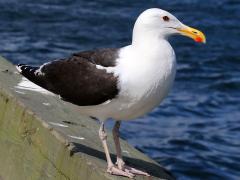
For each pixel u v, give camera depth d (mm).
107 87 7414
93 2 30375
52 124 8172
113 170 7344
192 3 31812
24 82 8352
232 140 16000
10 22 26047
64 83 7766
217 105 18734
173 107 18109
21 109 8227
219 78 21625
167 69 7438
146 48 7441
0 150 8508
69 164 7348
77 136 8141
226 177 13961
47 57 22047
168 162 14609
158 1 31500
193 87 20531
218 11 30766
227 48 25516
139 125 16547
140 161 8234
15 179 8117
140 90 7355
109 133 9047
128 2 30906
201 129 16656
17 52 22203
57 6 28969
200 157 14914
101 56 7621
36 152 7848
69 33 25547
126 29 26953
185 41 26016
